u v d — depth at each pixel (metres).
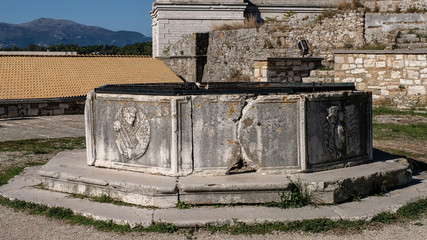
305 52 18.06
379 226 4.88
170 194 5.28
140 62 22.14
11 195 5.90
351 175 5.68
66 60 20.03
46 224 5.07
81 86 17.73
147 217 4.98
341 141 6.04
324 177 5.56
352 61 15.48
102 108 6.18
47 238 4.70
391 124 11.87
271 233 4.71
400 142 9.54
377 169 6.02
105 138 6.19
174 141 5.57
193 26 25.44
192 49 21.94
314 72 16.70
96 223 4.99
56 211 5.32
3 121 14.67
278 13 26.58
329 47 18.81
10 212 5.46
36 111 16.14
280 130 5.68
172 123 5.56
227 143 5.64
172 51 23.23
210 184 5.25
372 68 15.25
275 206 5.31
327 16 18.94
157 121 5.71
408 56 14.76
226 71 21.08
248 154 5.66
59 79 18.00
